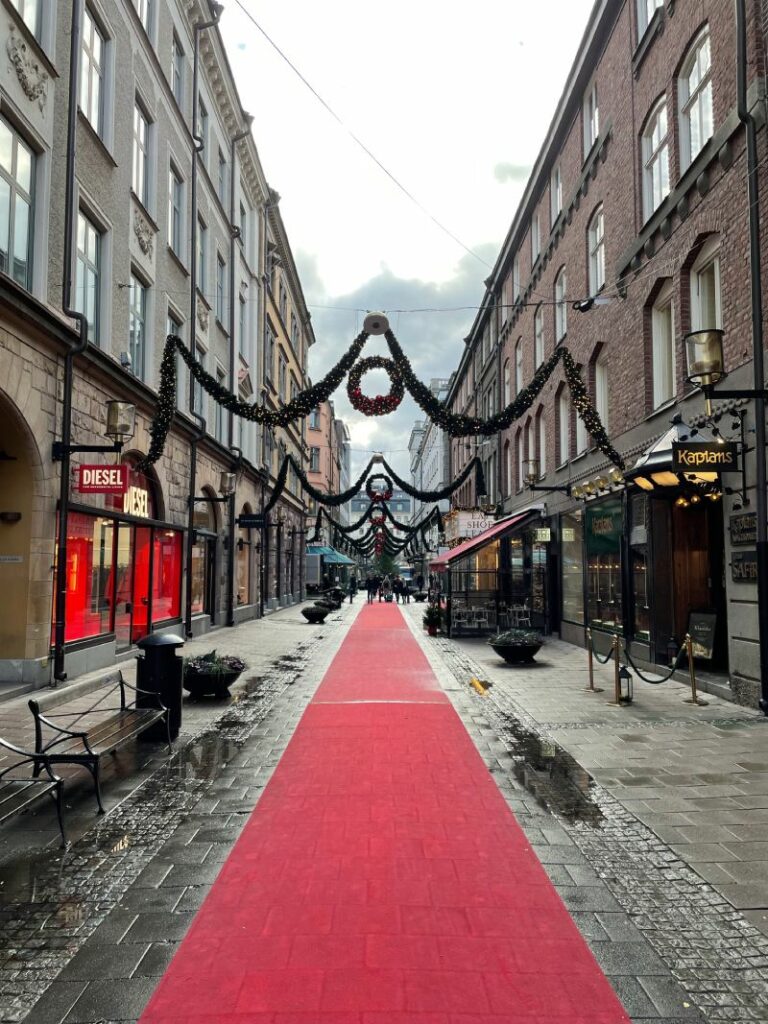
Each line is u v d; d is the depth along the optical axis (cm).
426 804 527
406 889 388
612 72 1438
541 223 2117
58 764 635
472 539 2189
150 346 1530
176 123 1731
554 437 1895
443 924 350
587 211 1605
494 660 1391
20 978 306
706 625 1076
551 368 939
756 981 307
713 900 381
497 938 338
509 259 2611
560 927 350
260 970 309
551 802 533
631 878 406
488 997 291
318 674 1184
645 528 1209
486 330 3189
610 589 1416
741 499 891
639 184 1284
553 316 1920
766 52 860
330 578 5672
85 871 414
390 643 1728
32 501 997
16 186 975
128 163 1376
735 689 906
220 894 382
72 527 1127
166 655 724
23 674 984
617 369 1383
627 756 662
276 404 3262
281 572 3506
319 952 323
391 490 2375
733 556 907
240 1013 279
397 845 449
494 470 2912
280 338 3478
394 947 328
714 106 976
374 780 585
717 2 968
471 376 3741
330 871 411
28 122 981
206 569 2088
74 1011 282
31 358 977
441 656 1456
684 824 490
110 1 1299
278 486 1712
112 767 625
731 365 921
